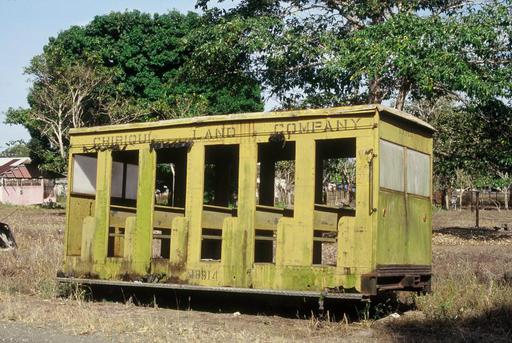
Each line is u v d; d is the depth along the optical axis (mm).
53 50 36031
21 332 8398
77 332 8391
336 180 28734
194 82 24844
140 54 35656
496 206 56000
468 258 16375
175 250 10680
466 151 24875
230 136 10391
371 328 9047
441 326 9062
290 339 8148
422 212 10641
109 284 11172
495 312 9406
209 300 11500
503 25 20828
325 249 16141
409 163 10281
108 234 11594
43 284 12438
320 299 9328
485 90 19828
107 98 35750
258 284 9891
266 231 11883
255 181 10109
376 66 19891
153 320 9445
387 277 9602
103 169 11750
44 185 55719
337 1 23281
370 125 9281
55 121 37375
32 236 21016
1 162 59375
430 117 30156
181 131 10891
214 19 24500
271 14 23422
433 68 19656
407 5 22328
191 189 10695
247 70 23781
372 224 9109
